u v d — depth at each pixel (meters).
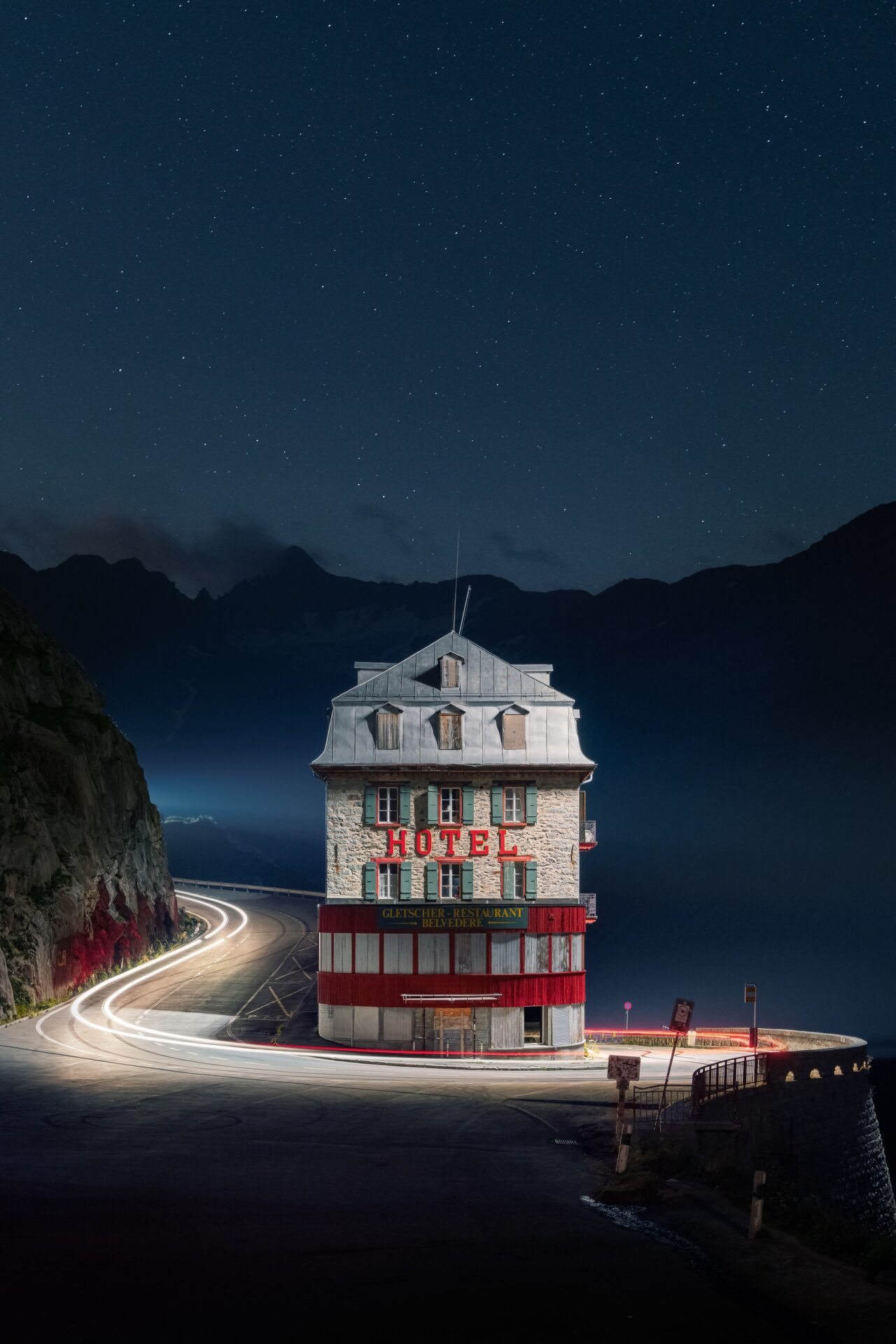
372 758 58.03
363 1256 19.83
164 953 78.25
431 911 56.84
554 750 58.53
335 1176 26.56
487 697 59.38
